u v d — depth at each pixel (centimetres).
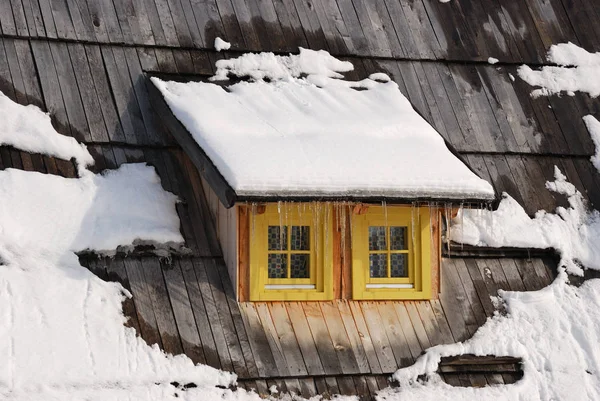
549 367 1326
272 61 1464
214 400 1186
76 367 1154
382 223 1320
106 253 1248
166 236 1285
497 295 1380
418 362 1288
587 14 1697
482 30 1611
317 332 1278
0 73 1342
